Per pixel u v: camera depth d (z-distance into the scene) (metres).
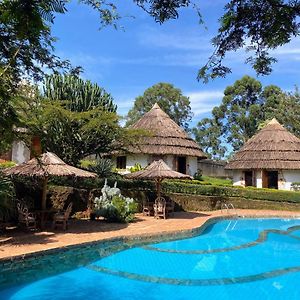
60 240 11.69
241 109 60.47
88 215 18.58
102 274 9.31
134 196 21.94
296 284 8.90
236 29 3.91
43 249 10.02
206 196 25.44
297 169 32.34
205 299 7.72
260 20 3.74
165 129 32.28
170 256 11.56
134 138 23.48
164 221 18.06
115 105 24.98
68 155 21.78
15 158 25.59
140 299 7.62
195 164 33.41
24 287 8.14
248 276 9.53
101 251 11.88
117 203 17.45
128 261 10.77
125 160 31.66
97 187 20.50
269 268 10.45
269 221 21.92
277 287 8.64
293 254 12.41
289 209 26.89
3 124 6.74
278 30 3.69
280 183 33.12
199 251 12.45
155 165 19.89
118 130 21.95
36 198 16.48
